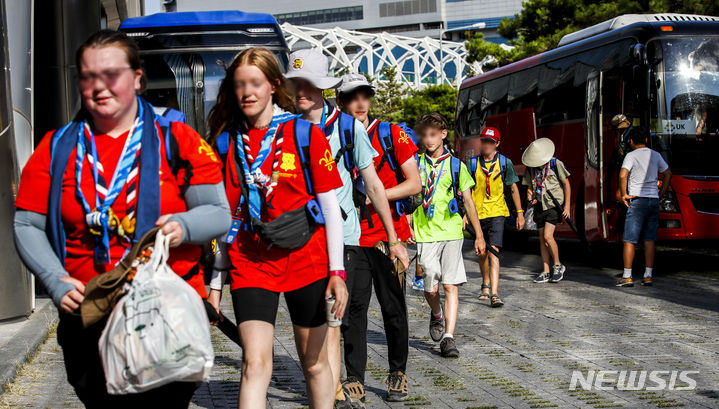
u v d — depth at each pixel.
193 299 2.72
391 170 5.60
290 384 5.90
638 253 17.00
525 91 17.98
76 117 2.94
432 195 6.95
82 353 2.89
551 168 11.98
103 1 18.89
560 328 8.20
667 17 14.30
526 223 12.14
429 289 7.03
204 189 2.98
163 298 2.65
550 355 6.91
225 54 13.81
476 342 7.53
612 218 13.78
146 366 2.58
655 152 11.63
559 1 29.72
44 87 11.14
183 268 2.98
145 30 13.86
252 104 3.68
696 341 7.47
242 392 3.55
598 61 14.53
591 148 14.42
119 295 2.74
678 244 14.62
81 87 2.84
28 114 8.91
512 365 6.56
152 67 13.83
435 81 122.06
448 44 124.88
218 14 14.01
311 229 3.71
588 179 14.49
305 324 3.75
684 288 11.31
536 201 12.07
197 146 3.00
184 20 13.88
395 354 5.53
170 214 2.92
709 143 13.12
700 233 13.00
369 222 5.40
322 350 3.84
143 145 2.90
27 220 2.89
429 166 6.99
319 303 3.73
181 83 13.77
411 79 131.75
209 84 13.77
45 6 11.00
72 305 2.74
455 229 6.98
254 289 3.67
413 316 9.05
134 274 2.74
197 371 2.64
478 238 7.50
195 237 2.87
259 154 3.68
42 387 5.76
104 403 2.91
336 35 121.88
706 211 13.05
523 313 9.19
